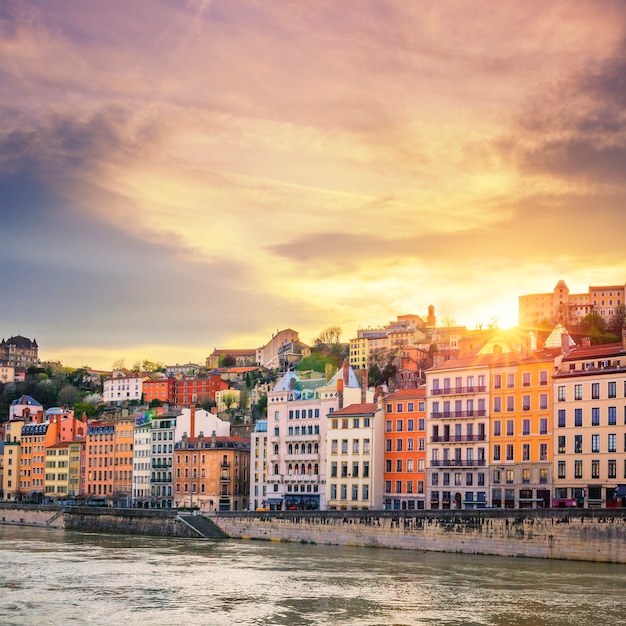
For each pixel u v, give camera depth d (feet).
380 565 441.68
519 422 586.04
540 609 325.83
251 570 428.15
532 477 574.97
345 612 323.37
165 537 643.04
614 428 532.73
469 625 302.86
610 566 425.69
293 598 350.23
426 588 369.50
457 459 618.03
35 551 527.40
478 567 428.56
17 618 311.27
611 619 310.65
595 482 538.88
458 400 622.95
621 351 542.16
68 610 326.03
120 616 315.99
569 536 449.89
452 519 498.28
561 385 564.30
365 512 542.57
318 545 558.56
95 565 451.94
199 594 360.48
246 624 304.09
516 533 470.39
